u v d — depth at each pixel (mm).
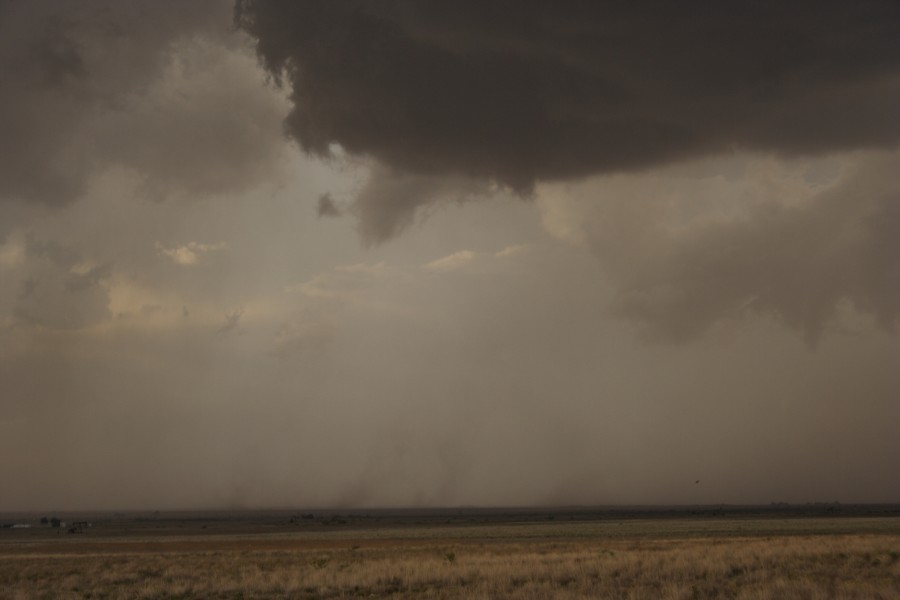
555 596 25188
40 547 83375
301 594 30734
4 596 32469
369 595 29922
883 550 41031
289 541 87312
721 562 35844
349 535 102438
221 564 47406
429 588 30188
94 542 95125
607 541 69188
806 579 27781
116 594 31969
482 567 36844
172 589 33156
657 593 25844
